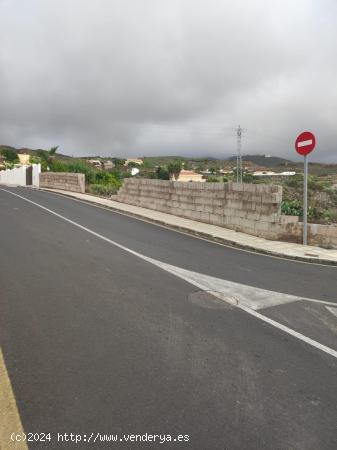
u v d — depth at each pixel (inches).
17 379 134.1
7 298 208.7
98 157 4766.2
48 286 231.3
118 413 119.0
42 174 1257.4
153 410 121.2
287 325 195.3
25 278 244.4
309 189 591.8
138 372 142.1
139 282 249.8
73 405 121.6
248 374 145.8
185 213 594.9
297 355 163.6
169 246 382.9
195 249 379.6
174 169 3046.3
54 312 193.0
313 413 124.7
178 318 194.4
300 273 306.8
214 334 178.7
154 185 680.4
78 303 206.5
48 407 120.3
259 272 300.5
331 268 336.5
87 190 1069.1
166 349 160.9
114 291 228.8
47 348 156.6
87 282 242.7
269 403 128.4
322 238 413.4
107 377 137.8
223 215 519.8
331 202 536.1
